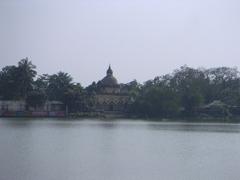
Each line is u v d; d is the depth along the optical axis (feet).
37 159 210.59
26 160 206.28
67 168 186.60
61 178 165.07
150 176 173.68
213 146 295.28
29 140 313.73
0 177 163.94
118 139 341.62
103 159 218.18
